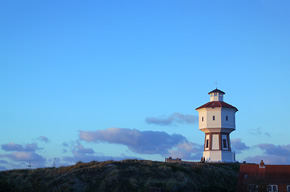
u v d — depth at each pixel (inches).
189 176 3499.0
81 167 3720.5
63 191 3122.5
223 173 3841.0
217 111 4670.3
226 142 4690.0
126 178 3299.7
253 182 3540.8
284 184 3577.8
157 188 3093.0
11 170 3850.9
